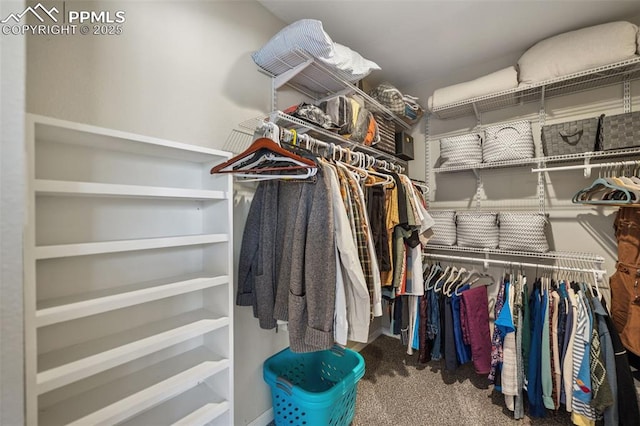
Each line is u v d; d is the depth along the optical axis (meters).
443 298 2.02
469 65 2.40
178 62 1.24
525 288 1.77
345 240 1.09
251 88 1.56
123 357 0.85
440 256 2.32
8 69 0.55
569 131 1.80
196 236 1.02
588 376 1.42
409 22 1.83
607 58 1.64
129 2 1.08
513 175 2.26
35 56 0.87
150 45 1.14
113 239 1.03
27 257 0.64
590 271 1.68
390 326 2.77
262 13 1.65
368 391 1.88
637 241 1.60
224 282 1.12
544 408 1.58
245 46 1.54
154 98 1.15
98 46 1.00
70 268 0.93
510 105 2.29
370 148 2.01
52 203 0.90
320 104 1.77
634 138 1.57
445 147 2.28
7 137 0.54
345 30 1.91
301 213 1.13
